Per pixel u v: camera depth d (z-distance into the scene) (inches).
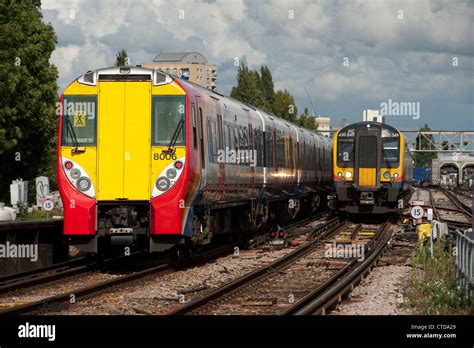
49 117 1662.2
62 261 767.7
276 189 1115.3
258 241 943.7
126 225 662.5
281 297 543.2
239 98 3366.1
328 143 1797.5
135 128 660.1
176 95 662.5
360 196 1330.0
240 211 925.2
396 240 1002.1
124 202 658.8
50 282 605.9
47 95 1670.8
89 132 660.1
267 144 1047.0
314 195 1573.6
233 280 582.9
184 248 737.0
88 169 657.0
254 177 948.0
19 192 1384.1
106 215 666.2
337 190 1342.3
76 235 663.8
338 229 1154.7
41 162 1795.0
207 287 584.4
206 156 722.8
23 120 1642.5
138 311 474.9
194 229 715.4
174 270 684.7
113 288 562.3
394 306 511.5
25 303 506.9
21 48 1590.8
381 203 1338.6
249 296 541.6
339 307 501.4
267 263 756.6
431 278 622.5
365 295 559.2
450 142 3973.9
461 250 562.3
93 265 693.9
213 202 770.8
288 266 727.7
